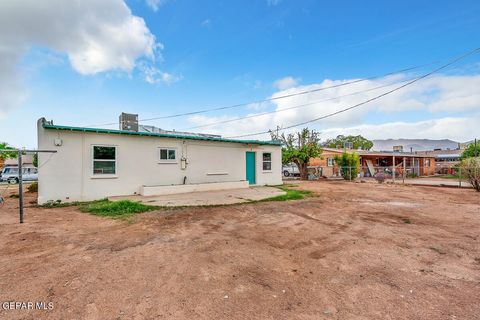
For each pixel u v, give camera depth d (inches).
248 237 214.7
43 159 390.0
